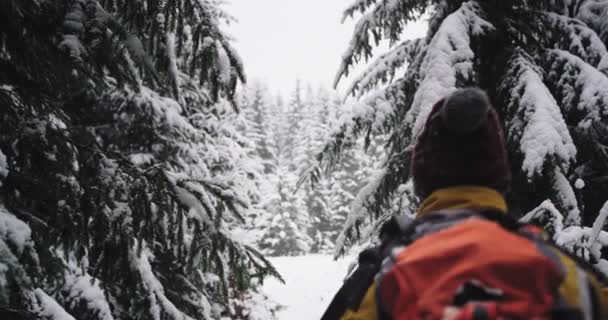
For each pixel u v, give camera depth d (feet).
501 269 2.70
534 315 2.59
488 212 3.18
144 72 13.28
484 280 2.67
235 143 35.73
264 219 134.72
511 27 17.11
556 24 17.43
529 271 2.70
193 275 24.94
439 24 18.56
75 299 16.37
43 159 10.83
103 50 11.94
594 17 18.86
